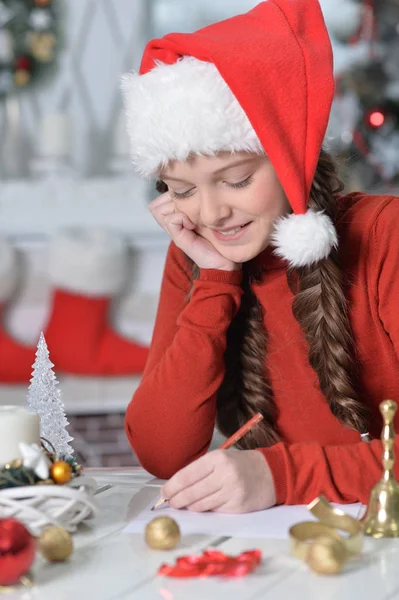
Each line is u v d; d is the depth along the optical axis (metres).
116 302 4.30
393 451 1.33
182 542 1.26
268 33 1.48
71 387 4.12
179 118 1.41
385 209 1.63
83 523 1.34
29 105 4.91
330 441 1.70
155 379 1.62
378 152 3.95
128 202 4.61
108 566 1.19
